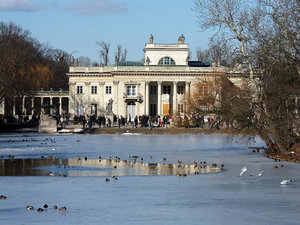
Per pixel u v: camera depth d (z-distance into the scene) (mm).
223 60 110062
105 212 47844
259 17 103062
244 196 56156
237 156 109188
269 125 108312
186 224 43094
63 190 60625
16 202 52719
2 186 64000
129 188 62188
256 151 123750
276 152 109750
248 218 45156
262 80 105750
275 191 59469
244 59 105938
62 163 94875
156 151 124375
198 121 168500
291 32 99875
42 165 91250
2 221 44125
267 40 100938
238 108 110938
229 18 105688
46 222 43781
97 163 94875
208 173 77875
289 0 100938
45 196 56312
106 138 184500
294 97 102125
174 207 50188
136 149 130875
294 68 101562
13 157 104625
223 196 56219
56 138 180625
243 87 114375
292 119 103000
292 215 46281
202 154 115312
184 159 102562
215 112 121250
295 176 73125
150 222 43844
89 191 59750
